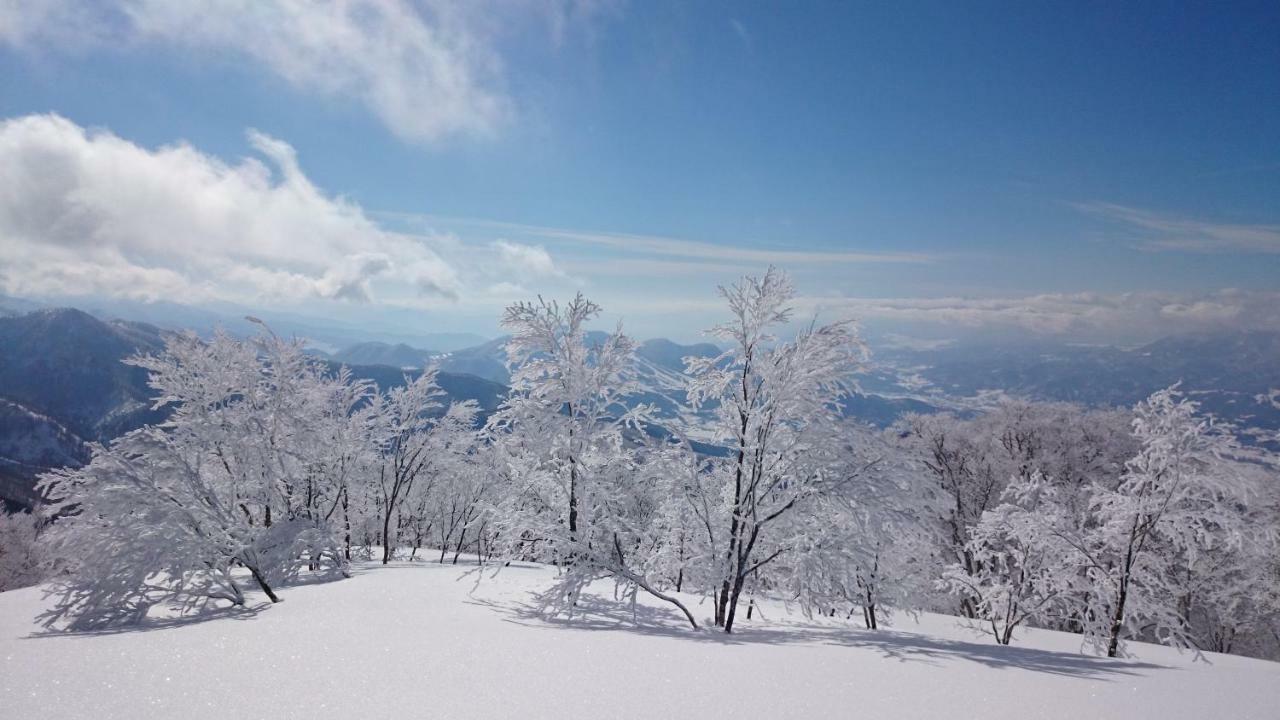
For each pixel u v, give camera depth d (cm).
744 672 570
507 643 686
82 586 983
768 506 1102
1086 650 1291
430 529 3756
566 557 1154
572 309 1325
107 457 1145
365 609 962
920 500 1065
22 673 520
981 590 1523
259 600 1184
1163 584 1246
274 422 1658
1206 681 611
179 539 1080
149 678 506
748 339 1154
